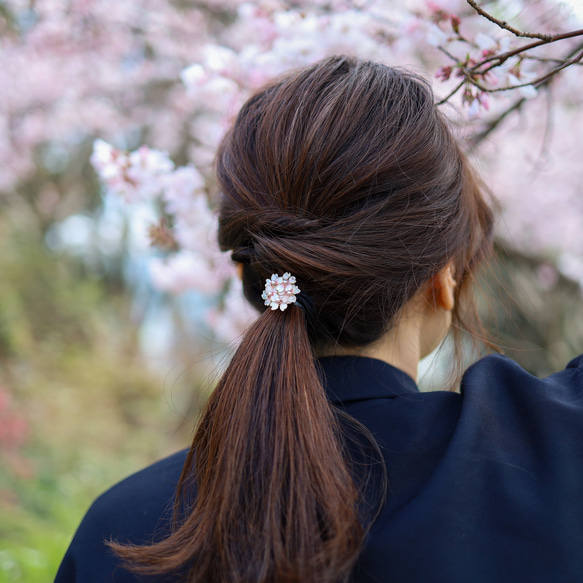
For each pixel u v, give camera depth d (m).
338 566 0.85
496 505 0.88
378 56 1.71
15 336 4.80
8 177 5.12
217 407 0.91
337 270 0.92
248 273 0.98
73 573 0.96
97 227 6.46
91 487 3.57
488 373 0.93
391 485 0.90
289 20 1.73
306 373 0.90
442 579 0.86
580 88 1.94
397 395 0.94
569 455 0.89
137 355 5.68
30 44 4.00
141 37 3.90
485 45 1.15
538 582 0.86
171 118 4.16
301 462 0.88
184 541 0.90
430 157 0.93
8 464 3.34
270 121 0.94
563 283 3.27
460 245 0.96
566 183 2.82
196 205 1.66
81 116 4.43
